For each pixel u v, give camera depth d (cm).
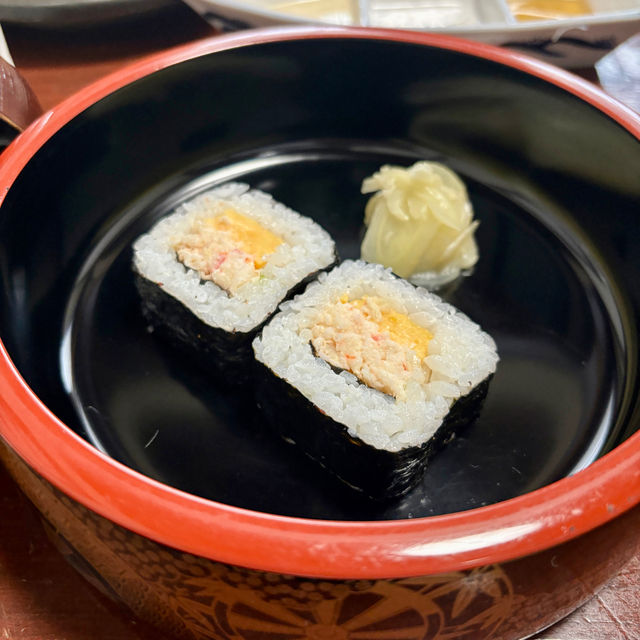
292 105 24
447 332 19
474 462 18
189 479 18
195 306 19
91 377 20
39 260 20
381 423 17
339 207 24
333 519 17
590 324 21
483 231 23
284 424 19
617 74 29
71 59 28
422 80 24
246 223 22
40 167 20
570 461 19
